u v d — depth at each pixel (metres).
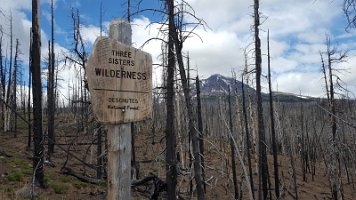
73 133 31.59
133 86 3.81
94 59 3.61
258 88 23.56
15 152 29.59
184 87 10.29
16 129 42.62
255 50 22.98
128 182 3.74
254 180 35.12
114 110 3.68
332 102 24.20
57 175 20.55
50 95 31.89
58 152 27.88
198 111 22.81
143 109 3.86
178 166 12.97
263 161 24.50
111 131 3.72
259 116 23.88
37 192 15.55
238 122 36.91
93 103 3.57
